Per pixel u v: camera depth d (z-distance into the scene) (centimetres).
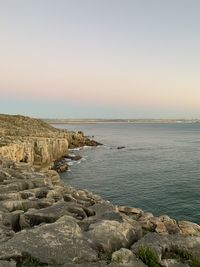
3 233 812
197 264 728
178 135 17400
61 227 805
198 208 3166
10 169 1836
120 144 11244
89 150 9119
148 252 716
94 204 1158
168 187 4116
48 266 652
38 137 6338
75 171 5512
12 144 4375
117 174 5181
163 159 7075
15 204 1066
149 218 1027
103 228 814
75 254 689
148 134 18750
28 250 689
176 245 796
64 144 7475
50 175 2173
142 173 5241
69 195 1255
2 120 9562
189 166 5962
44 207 1086
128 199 3550
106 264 668
